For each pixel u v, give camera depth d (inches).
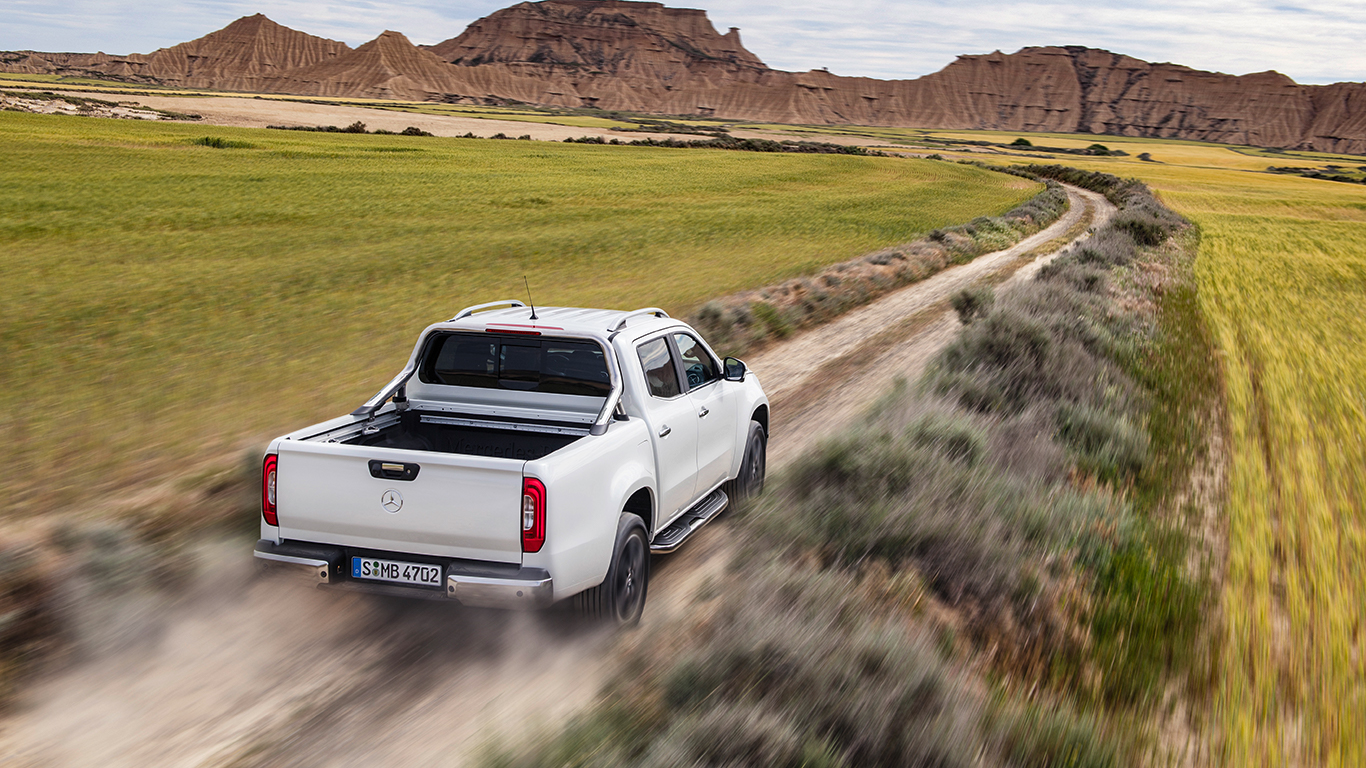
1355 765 162.2
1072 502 268.2
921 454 287.6
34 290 785.6
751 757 142.6
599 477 202.8
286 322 666.2
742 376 292.0
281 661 199.2
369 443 227.0
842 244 1375.5
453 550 188.5
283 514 196.9
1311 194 3922.2
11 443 351.3
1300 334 750.5
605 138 6855.3
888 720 152.1
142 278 877.2
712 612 225.1
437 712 178.5
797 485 283.1
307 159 3253.0
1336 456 386.3
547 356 235.6
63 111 5551.2
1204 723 175.0
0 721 171.6
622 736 157.3
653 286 895.7
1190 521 291.6
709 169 3634.4
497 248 1219.9
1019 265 1175.0
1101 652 198.1
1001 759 150.4
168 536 263.1
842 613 193.5
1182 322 725.9
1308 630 217.8
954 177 3966.5
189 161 2874.0
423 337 240.5
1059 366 450.0
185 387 459.8
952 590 218.5
